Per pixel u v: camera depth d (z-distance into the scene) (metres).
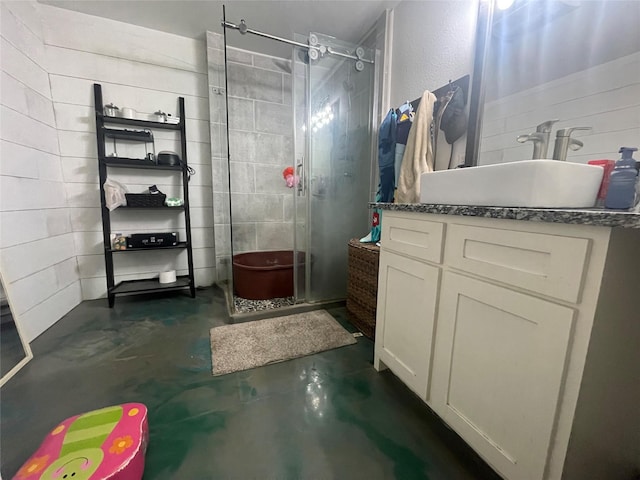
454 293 0.88
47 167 1.87
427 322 0.99
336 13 1.96
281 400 1.17
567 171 0.73
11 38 1.58
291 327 1.82
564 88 0.99
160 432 1.00
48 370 1.34
